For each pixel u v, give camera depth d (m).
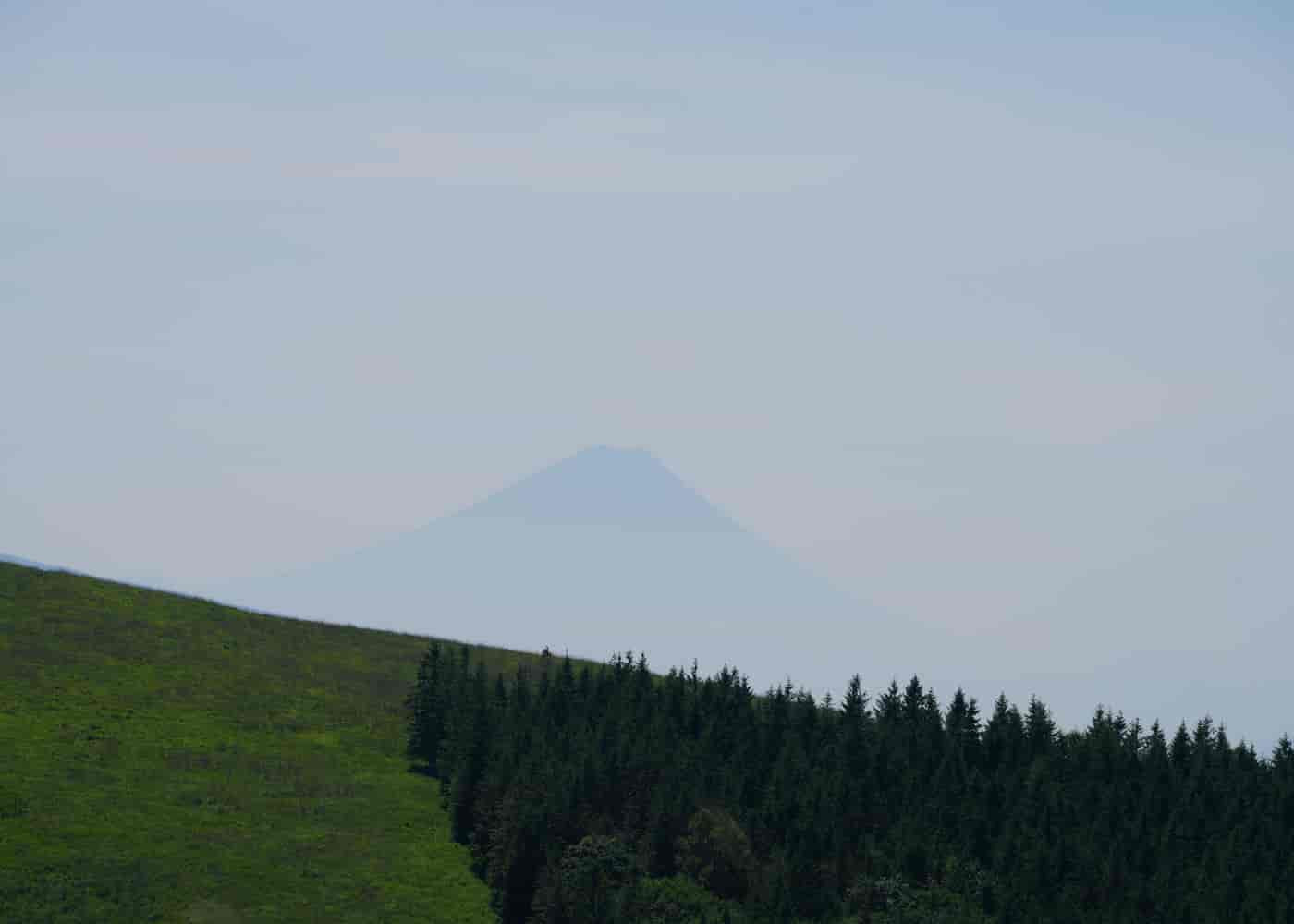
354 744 113.31
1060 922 78.06
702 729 106.56
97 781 93.94
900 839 86.75
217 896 79.38
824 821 87.31
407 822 97.31
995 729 107.06
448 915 83.00
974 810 90.44
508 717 103.62
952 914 79.06
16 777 91.25
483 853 90.69
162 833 86.75
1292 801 98.69
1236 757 111.81
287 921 77.94
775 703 109.69
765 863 84.75
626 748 94.81
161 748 103.12
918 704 114.06
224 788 97.19
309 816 95.38
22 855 79.19
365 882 85.44
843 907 80.69
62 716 105.81
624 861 82.94
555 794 88.56
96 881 77.81
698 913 79.62
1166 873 83.88
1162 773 103.06
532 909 83.25
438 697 110.81
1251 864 87.38
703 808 87.81
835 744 104.12
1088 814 93.50
